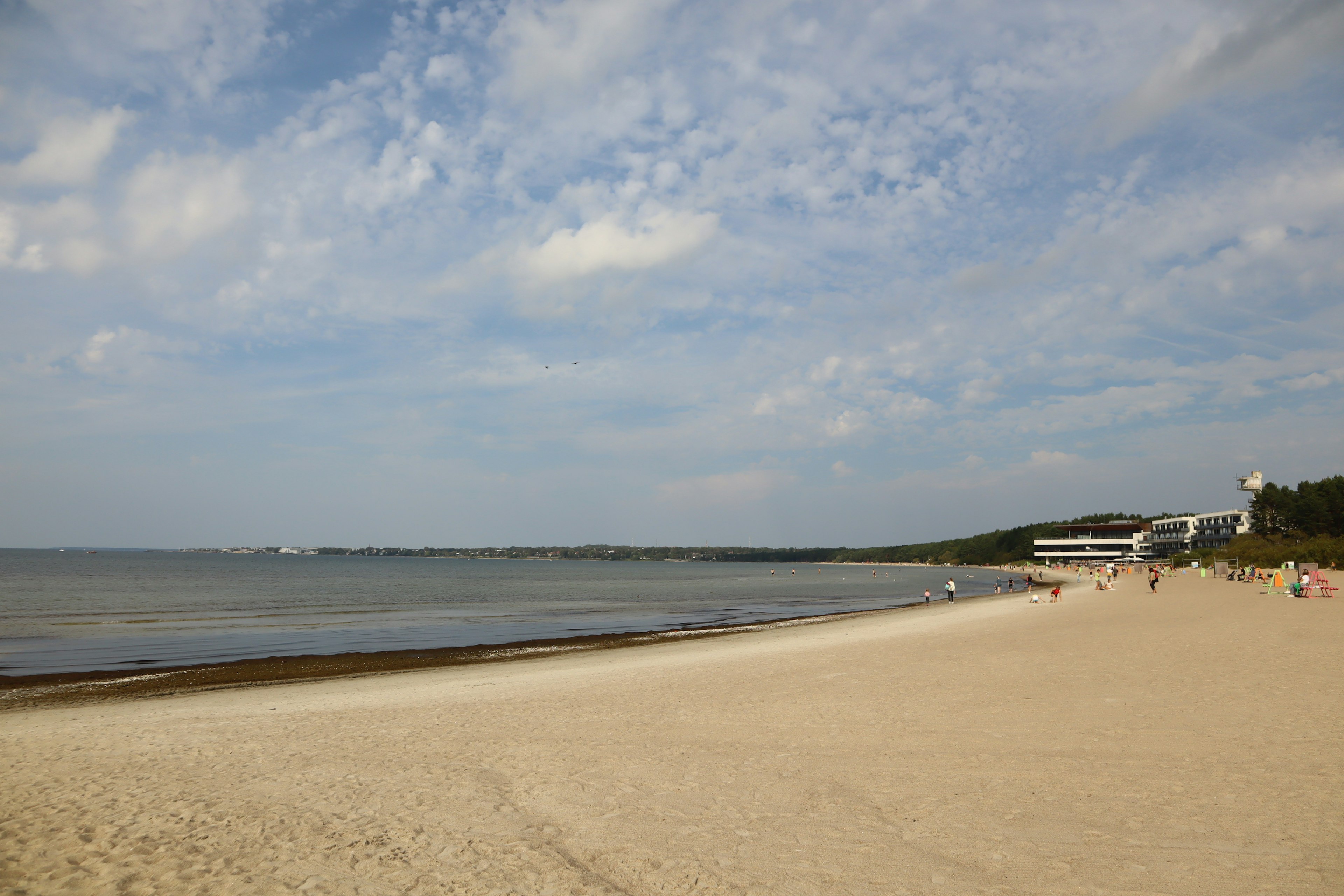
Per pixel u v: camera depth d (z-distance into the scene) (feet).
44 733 45.88
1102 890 17.30
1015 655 65.41
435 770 32.07
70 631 130.62
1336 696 38.04
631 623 151.94
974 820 22.65
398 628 140.77
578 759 33.19
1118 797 23.90
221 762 35.53
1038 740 32.24
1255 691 40.78
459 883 19.67
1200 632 76.43
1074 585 306.76
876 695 47.34
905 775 28.02
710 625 145.18
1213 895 16.66
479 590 295.48
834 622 141.59
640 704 49.70
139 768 34.40
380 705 55.83
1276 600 127.95
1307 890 16.65
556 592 298.76
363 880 20.08
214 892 19.49
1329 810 21.67
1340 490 321.93
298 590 271.90
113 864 21.54
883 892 17.88
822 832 22.45
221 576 392.06
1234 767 26.35
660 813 24.93
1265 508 367.45
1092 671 52.19
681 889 18.75
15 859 22.16
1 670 85.10
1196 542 485.56
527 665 84.02
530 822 24.58
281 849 22.57
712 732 38.27
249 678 78.48
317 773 32.37
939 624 119.55
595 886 19.15
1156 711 36.68
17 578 330.13
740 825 23.43
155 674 80.79
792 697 48.83
